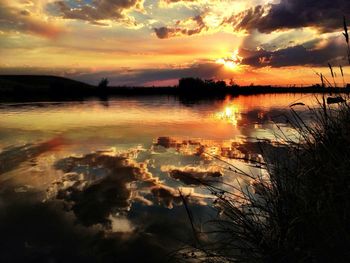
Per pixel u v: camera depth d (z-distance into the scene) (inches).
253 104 1419.8
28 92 2534.5
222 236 158.4
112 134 543.8
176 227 188.7
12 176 303.4
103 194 252.4
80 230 194.5
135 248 170.6
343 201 96.5
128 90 2997.0
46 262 163.3
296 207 103.7
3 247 177.9
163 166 330.0
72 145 449.7
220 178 275.9
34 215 216.8
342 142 113.4
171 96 2546.8
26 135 541.3
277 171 125.4
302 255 94.7
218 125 636.7
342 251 86.4
